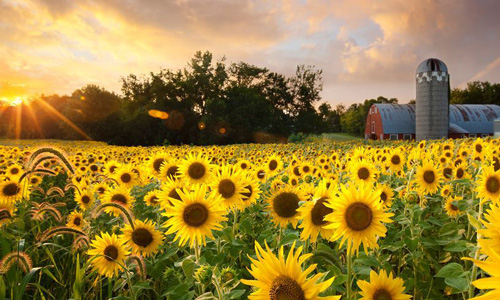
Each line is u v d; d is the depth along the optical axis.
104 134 77.19
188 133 70.00
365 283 2.27
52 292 3.45
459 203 4.15
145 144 71.88
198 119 70.88
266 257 1.54
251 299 1.50
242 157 14.49
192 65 73.50
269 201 3.64
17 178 4.60
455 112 66.88
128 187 6.59
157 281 3.53
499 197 3.37
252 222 4.82
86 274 3.46
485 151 8.08
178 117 68.06
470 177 6.51
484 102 110.75
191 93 71.31
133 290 3.14
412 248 3.61
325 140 21.48
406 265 4.12
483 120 65.38
